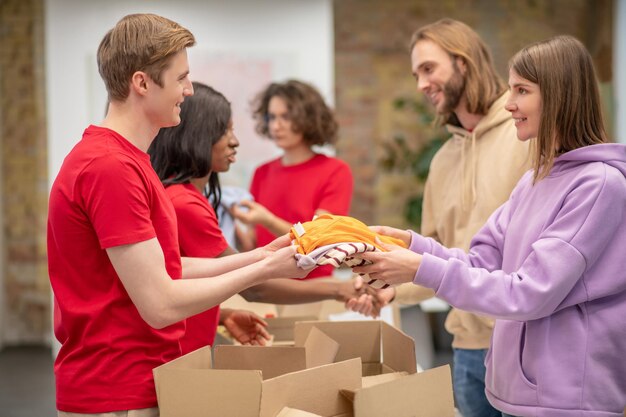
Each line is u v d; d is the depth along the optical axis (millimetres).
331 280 2469
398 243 1902
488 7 7008
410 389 1584
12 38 6242
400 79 7062
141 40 1629
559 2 7000
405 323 4547
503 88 2555
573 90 1741
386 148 7039
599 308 1708
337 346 1868
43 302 6379
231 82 5688
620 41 6105
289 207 3633
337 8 7016
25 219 6371
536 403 1714
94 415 1622
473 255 2014
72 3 5512
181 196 2064
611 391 1693
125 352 1621
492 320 2402
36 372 5484
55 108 5539
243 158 5773
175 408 1562
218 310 2098
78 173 1577
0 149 6297
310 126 3615
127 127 1674
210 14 5652
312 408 1599
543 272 1651
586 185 1672
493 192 2428
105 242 1557
